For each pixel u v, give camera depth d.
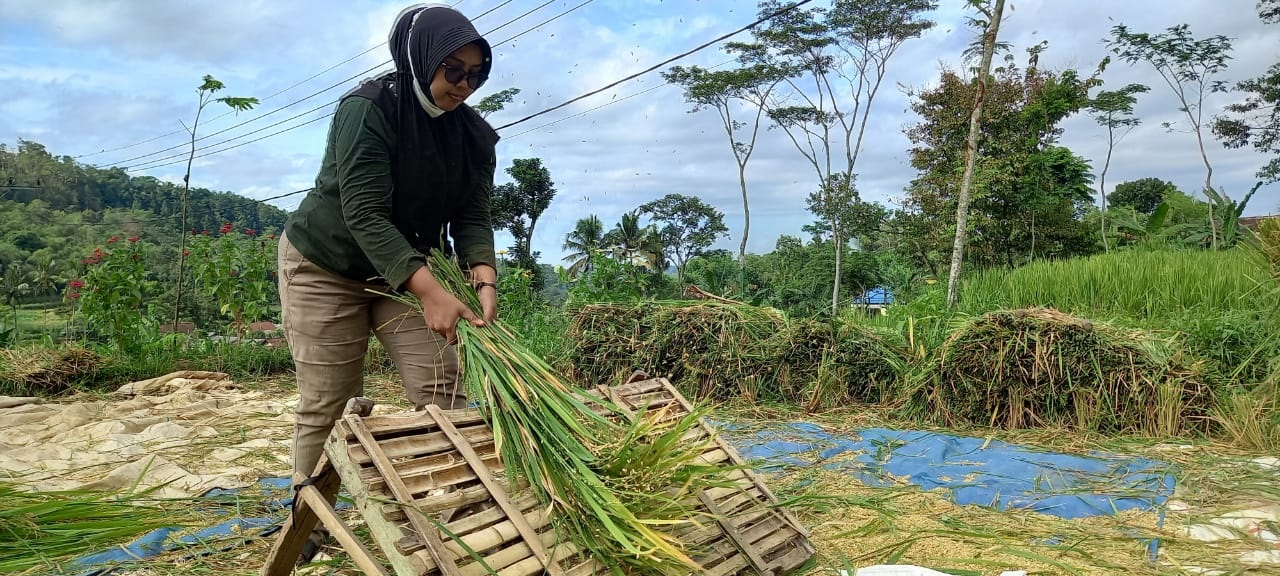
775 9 31.30
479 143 2.71
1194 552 2.91
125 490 3.95
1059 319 5.60
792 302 19.44
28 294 27.53
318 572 2.62
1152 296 8.89
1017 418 5.43
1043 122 19.33
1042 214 18.73
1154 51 20.55
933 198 20.75
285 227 2.65
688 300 7.24
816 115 32.34
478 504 2.00
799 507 3.47
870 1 29.39
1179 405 5.09
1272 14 23.56
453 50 2.32
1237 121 25.27
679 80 37.31
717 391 6.52
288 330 2.66
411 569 1.76
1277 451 4.54
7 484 3.35
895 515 3.38
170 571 2.78
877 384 6.18
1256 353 5.74
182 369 8.35
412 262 2.29
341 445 1.91
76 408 5.91
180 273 9.20
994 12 10.78
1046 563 2.75
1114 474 4.04
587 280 10.77
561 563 1.98
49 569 2.78
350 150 2.33
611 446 2.28
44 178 44.91
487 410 2.22
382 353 8.89
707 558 2.31
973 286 10.84
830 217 24.92
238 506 3.34
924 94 20.92
